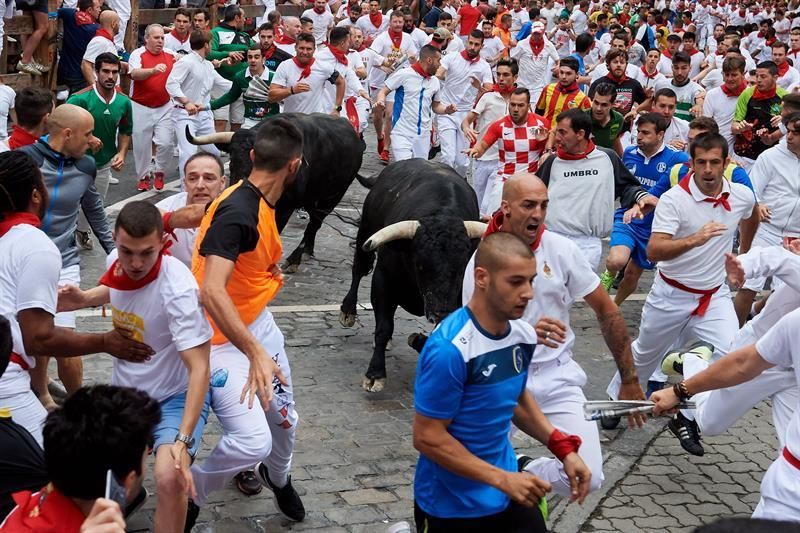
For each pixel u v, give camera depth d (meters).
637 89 13.86
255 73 13.87
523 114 10.79
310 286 10.53
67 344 4.95
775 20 33.34
